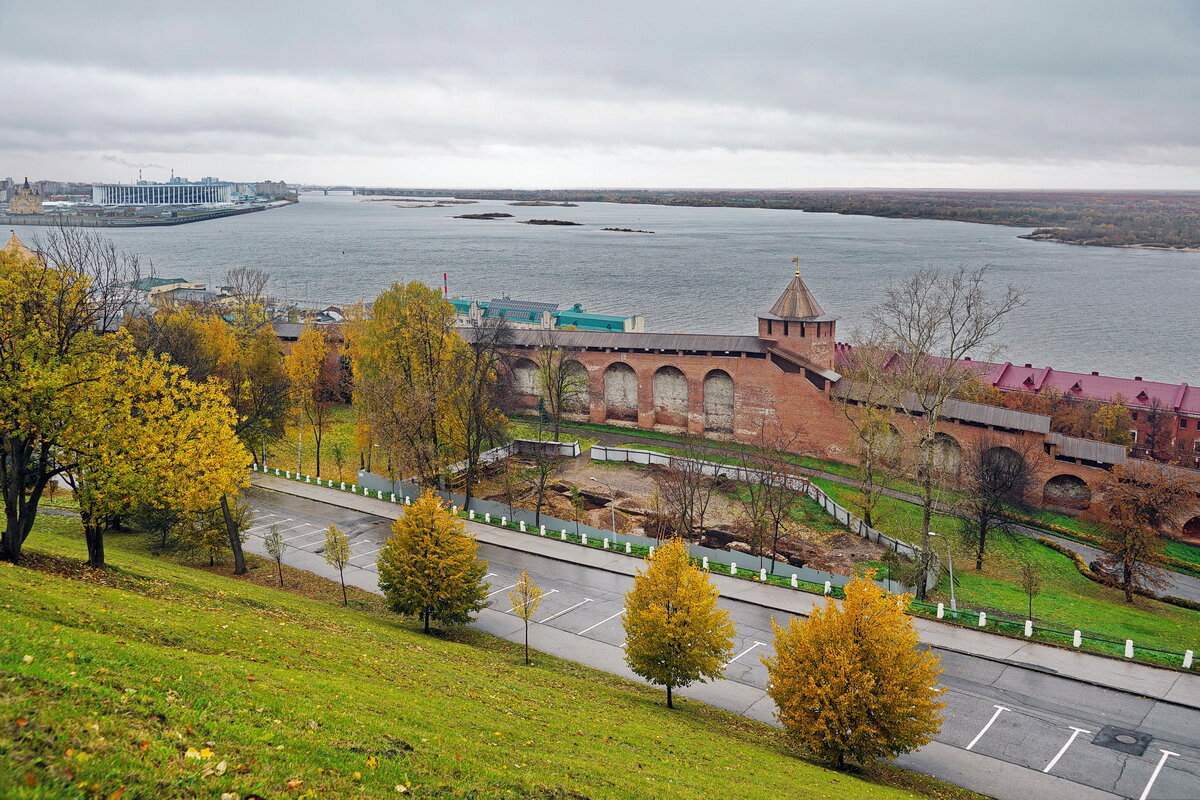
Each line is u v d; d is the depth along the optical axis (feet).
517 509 230.07
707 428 301.22
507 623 159.84
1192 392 331.16
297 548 194.59
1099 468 233.35
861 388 265.13
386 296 250.57
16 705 54.08
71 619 81.46
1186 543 226.99
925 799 101.91
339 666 96.07
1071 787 109.60
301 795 55.36
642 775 82.43
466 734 79.87
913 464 252.42
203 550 182.39
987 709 129.70
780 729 124.16
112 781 49.08
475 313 471.21
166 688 66.90
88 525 124.26
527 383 331.16
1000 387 356.79
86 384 116.26
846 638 109.29
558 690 118.73
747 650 150.82
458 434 236.84
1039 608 174.91
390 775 62.85
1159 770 113.19
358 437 257.14
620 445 291.58
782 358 279.49
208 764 55.26
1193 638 162.71
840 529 220.64
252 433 251.60
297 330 364.79
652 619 123.75
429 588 145.89
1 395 106.22
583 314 452.76
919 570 174.40
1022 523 229.04
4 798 43.16
